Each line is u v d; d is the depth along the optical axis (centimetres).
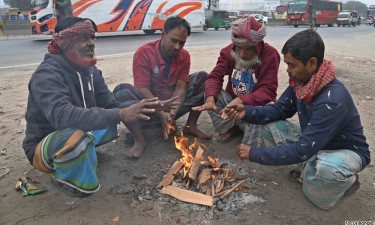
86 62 217
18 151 308
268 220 209
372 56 975
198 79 322
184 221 207
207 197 228
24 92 520
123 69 700
